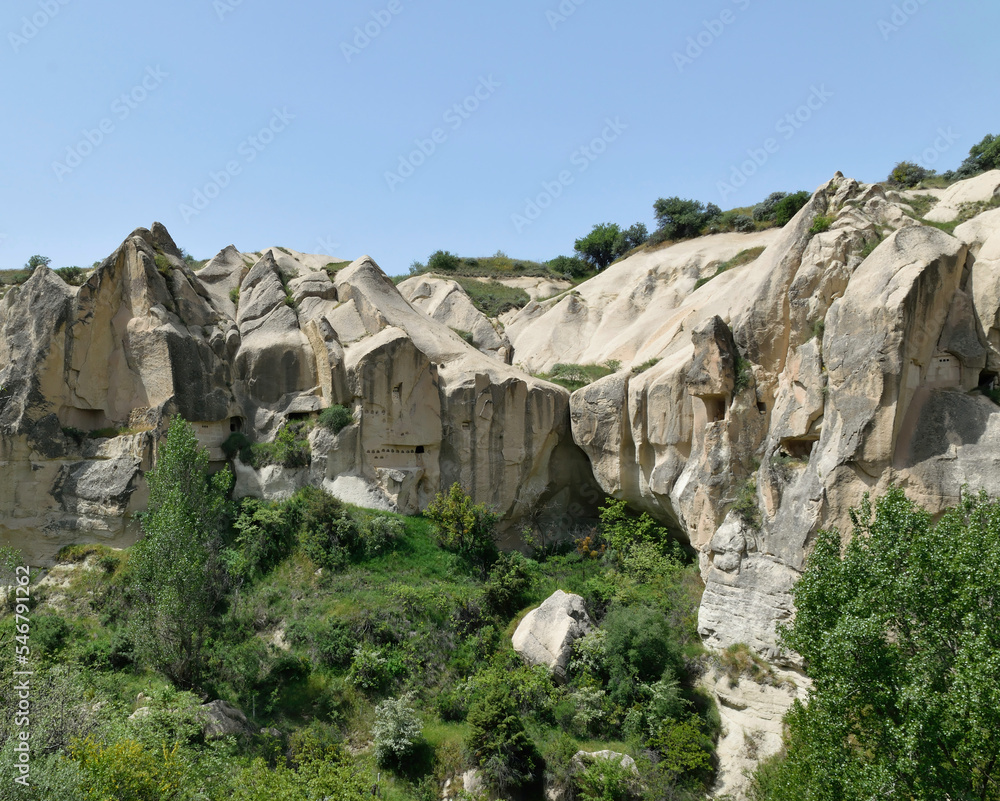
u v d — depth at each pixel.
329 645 30.44
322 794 22.02
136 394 37.22
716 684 29.56
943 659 18.59
